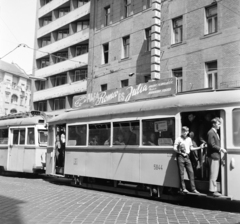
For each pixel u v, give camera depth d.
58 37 39.16
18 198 9.27
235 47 17.30
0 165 17.34
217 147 7.70
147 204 8.49
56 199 9.19
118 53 26.02
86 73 34.19
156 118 9.45
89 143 11.95
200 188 8.34
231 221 6.50
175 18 21.02
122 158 10.45
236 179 7.54
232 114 7.86
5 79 56.53
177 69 20.67
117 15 26.50
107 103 11.90
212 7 18.94
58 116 14.05
